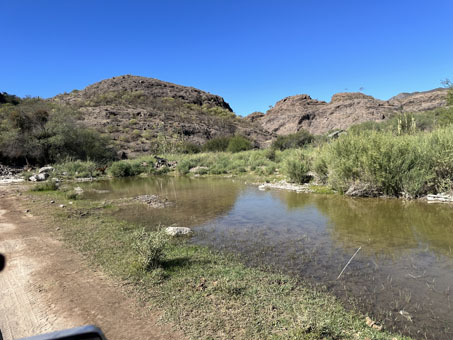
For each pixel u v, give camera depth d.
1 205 11.18
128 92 92.94
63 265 5.05
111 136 49.09
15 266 5.10
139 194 13.71
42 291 4.16
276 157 25.33
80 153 32.81
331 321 3.15
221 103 128.00
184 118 73.62
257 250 5.69
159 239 4.87
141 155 41.81
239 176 19.80
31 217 8.84
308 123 128.50
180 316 3.38
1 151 28.30
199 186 15.95
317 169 13.71
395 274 4.50
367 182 10.79
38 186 15.53
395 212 8.30
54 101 77.38
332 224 7.39
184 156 32.88
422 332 3.08
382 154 10.31
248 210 9.33
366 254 5.34
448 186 9.70
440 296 3.82
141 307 3.62
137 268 4.68
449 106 21.67
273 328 3.09
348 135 12.56
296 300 3.69
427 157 10.03
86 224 7.76
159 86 110.62
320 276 4.48
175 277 4.41
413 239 6.07
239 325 3.16
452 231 6.48
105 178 23.33
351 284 4.20
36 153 29.28
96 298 3.89
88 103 69.44
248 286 4.07
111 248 5.76
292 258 5.24
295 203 10.17
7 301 3.96
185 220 8.27
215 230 7.19
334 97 150.50
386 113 111.25
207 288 4.01
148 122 61.56
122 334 3.11
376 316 3.39
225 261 5.07
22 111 31.91
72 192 12.84
